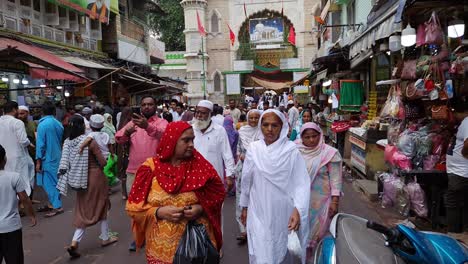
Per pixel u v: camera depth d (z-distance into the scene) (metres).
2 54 8.66
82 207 5.53
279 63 41.72
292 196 3.60
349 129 11.71
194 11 40.72
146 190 3.03
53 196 7.69
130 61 21.81
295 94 32.94
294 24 41.00
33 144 9.48
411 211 6.71
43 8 14.22
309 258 4.17
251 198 3.70
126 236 6.28
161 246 2.95
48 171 7.66
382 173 8.02
